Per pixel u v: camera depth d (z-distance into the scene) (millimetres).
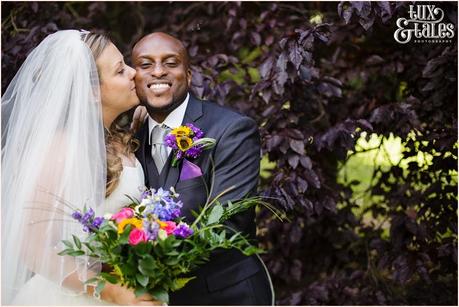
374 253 4234
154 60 2725
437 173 4016
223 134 2697
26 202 2451
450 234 3979
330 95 3670
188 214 2586
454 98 3697
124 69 2713
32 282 2562
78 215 2238
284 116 3686
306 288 3963
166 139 2619
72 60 2562
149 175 2812
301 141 3576
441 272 3904
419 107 3729
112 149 2717
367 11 3199
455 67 3518
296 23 4020
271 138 3584
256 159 2734
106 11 4473
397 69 3859
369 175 4613
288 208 3551
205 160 2678
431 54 3691
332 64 4090
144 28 4434
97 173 2533
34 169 2471
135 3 4457
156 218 2266
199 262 2320
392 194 4074
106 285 2402
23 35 3814
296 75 3410
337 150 3727
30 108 2588
